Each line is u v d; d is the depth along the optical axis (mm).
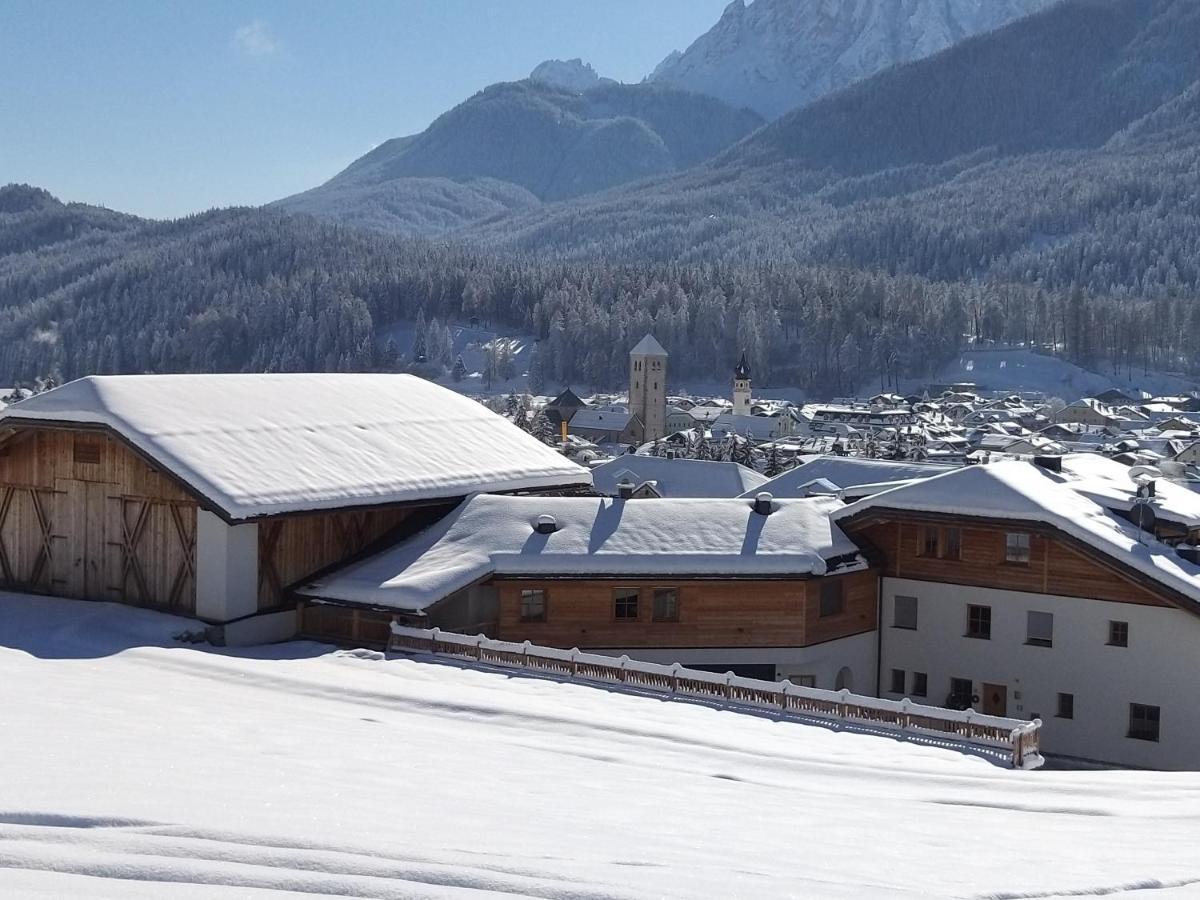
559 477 49562
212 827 11859
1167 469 81875
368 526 43031
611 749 23562
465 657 36062
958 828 17766
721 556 41188
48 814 11805
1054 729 40750
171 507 39781
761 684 32469
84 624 38094
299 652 37344
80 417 40000
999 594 41750
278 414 44812
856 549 43219
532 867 11438
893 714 31203
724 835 15094
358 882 10250
